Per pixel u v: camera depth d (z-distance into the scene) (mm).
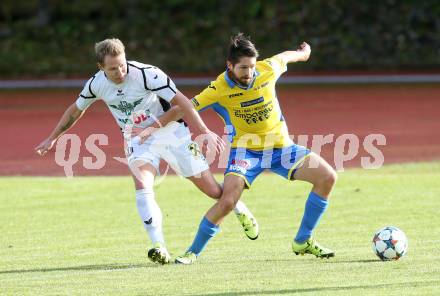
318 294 19984
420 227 30000
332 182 24875
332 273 22609
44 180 43281
